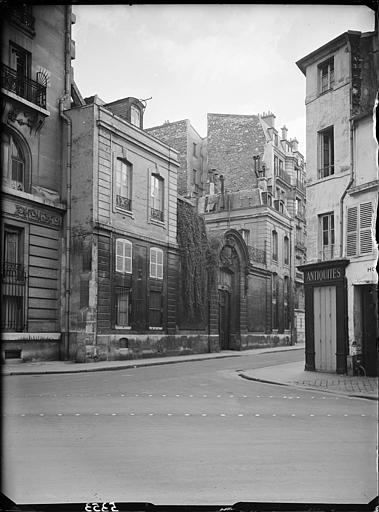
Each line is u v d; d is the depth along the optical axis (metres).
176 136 49.34
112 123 27.42
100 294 26.11
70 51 26.83
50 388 14.47
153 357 29.92
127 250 28.47
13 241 23.45
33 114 24.27
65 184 26.31
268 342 45.09
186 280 33.62
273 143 49.88
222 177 48.72
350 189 18.81
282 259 48.97
